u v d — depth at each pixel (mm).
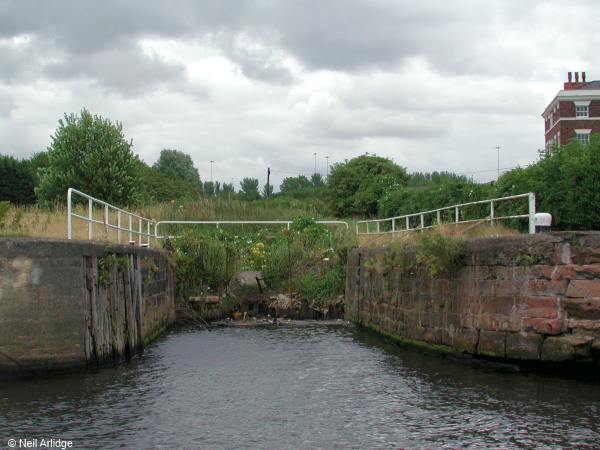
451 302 15305
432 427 10320
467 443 9555
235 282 26141
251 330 22969
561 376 13250
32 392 12141
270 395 12523
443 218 24734
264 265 27000
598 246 12320
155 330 20484
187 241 26906
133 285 16859
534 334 12797
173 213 33281
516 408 11250
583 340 12227
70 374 13016
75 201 36250
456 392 12438
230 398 12266
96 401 11742
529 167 19672
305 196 71625
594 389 12391
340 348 18328
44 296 12805
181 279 26234
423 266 16750
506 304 13328
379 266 20125
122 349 15586
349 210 53250
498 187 20953
